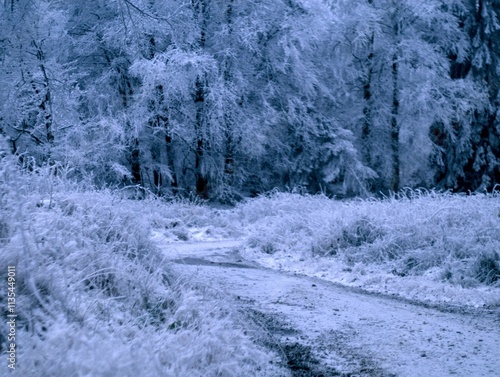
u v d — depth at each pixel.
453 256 10.33
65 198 6.47
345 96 30.41
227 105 24.62
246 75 26.50
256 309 7.04
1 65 11.67
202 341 4.09
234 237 17.55
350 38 29.52
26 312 3.60
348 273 10.48
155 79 22.33
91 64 25.44
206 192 26.36
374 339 5.83
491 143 27.81
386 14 29.22
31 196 5.61
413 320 6.79
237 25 25.47
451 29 29.20
